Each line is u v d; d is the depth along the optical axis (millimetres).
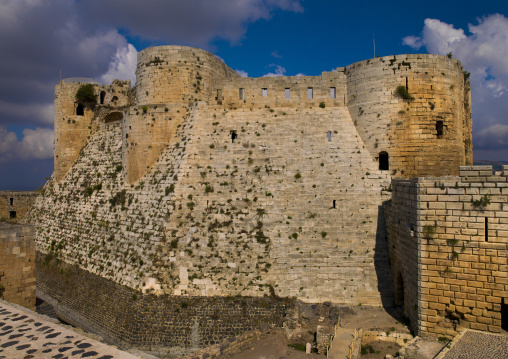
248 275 24469
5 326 15531
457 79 28562
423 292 18703
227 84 31781
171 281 24406
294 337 21234
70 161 41531
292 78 31281
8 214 52906
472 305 17672
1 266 22672
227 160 28859
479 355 15305
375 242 25438
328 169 27922
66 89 41812
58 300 30906
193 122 30719
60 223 36156
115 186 33156
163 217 26734
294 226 26062
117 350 13461
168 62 32188
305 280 24516
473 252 17672
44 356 12836
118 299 25453
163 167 29828
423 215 18750
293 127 30016
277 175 27984
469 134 34219
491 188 17406
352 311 22891
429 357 16547
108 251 29156
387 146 27703
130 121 31547
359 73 29562
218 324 23047
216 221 26312
